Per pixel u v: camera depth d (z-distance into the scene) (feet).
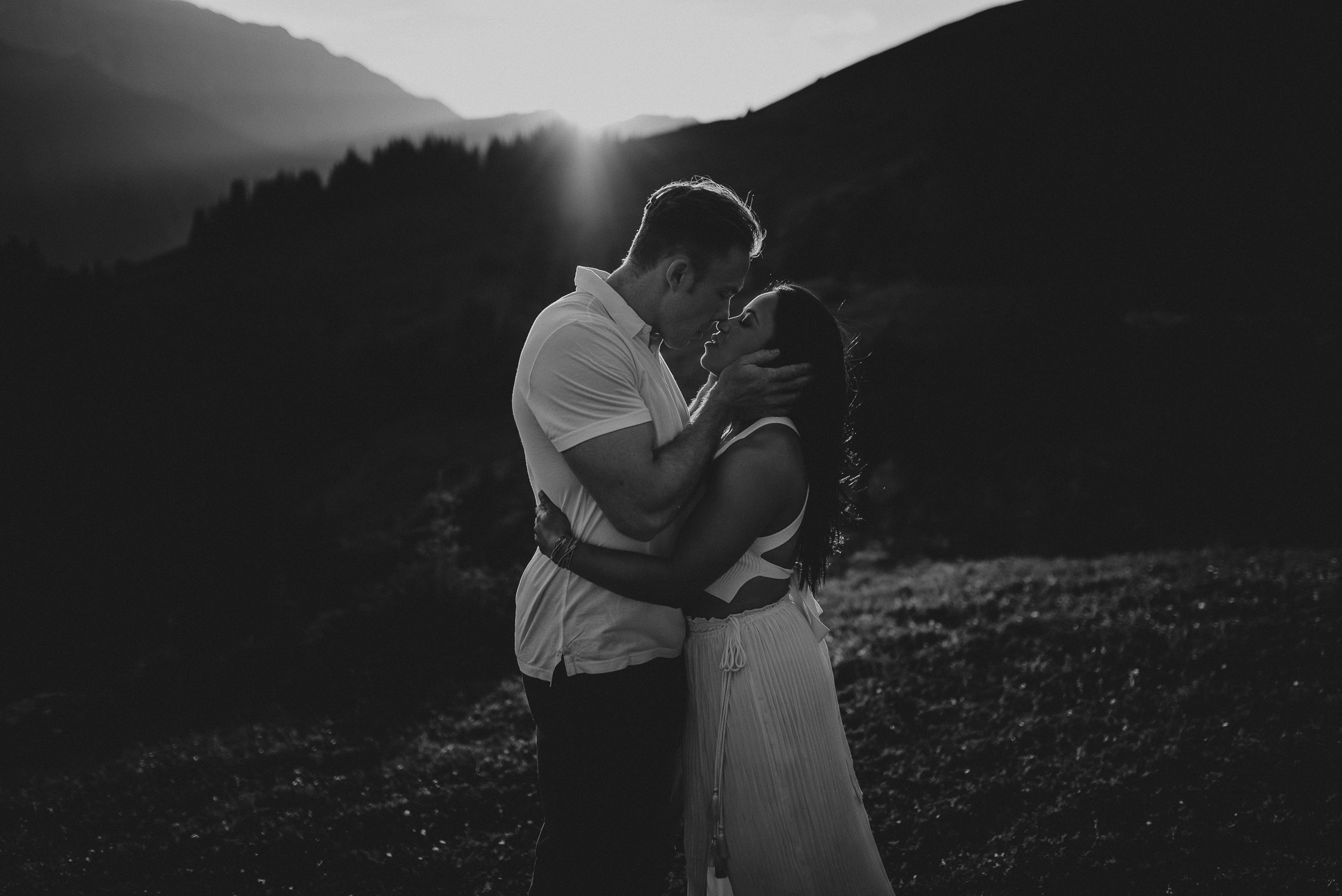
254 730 19.03
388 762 16.78
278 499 57.11
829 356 9.36
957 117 216.13
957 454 76.38
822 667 9.41
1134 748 14.80
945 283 164.86
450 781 15.57
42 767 18.47
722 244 8.63
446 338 247.50
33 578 35.63
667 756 9.25
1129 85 246.88
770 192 280.51
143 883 12.85
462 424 195.83
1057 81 303.27
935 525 59.11
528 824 14.06
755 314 9.39
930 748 15.66
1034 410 82.64
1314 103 203.72
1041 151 194.49
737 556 8.73
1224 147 187.83
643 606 8.80
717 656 9.11
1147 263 153.99
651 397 8.85
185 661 23.27
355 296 374.84
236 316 262.26
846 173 354.13
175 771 16.87
